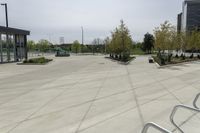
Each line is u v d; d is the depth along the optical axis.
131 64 22.11
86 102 6.86
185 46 31.61
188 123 4.95
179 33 31.69
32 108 6.25
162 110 5.93
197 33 32.97
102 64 22.38
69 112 5.84
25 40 30.09
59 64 23.02
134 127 4.75
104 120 5.20
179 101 6.91
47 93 8.27
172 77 12.33
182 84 10.03
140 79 11.59
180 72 14.76
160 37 27.42
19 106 6.48
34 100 7.20
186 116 5.39
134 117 5.39
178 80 11.23
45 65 21.73
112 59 31.00
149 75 13.23
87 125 4.89
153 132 4.40
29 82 10.96
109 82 10.68
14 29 25.95
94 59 33.03
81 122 5.08
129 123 4.98
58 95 7.91
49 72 15.36
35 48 66.62
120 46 30.11
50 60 28.91
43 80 11.58
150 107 6.24
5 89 9.19
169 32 27.45
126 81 10.95
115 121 5.13
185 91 8.45
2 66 20.69
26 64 22.62
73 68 18.23
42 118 5.38
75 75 13.51
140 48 74.25
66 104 6.65
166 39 27.31
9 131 4.59
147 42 62.16
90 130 4.61
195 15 62.59
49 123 5.04
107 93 8.15
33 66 20.61
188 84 10.03
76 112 5.84
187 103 6.66
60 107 6.33
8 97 7.68
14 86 9.87
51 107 6.34
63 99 7.29
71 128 4.72
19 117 5.48
